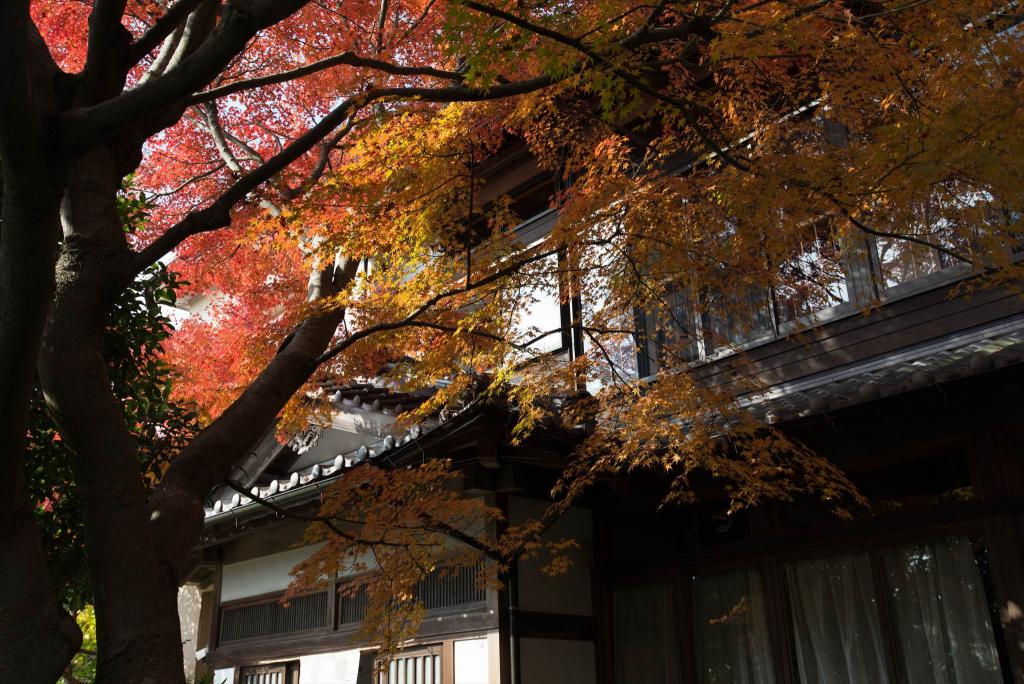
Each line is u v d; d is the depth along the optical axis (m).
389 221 6.26
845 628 7.10
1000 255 5.13
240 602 11.27
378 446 7.80
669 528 8.55
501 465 7.89
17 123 3.29
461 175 6.19
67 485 5.21
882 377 6.55
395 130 6.41
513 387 7.35
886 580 6.94
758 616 7.71
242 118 12.56
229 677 11.09
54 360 4.16
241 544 11.52
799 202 5.13
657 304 7.22
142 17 9.20
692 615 8.17
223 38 3.63
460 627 8.23
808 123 6.92
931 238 7.25
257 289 12.82
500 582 7.09
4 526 3.74
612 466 6.92
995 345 6.25
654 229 6.25
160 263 5.59
